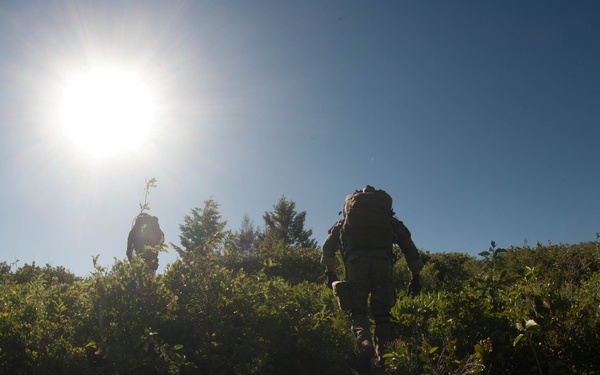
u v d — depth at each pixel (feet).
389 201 18.24
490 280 15.90
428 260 37.60
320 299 20.17
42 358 13.29
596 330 13.78
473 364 12.71
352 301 16.72
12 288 19.20
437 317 15.79
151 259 20.42
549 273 26.76
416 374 13.69
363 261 16.97
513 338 14.07
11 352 13.14
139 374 13.84
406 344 14.89
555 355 13.74
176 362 13.57
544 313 14.12
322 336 16.40
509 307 15.29
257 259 40.70
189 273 16.58
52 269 37.86
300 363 15.90
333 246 18.71
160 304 15.23
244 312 16.30
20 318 14.55
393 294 17.10
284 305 16.93
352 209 17.56
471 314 15.10
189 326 15.49
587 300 15.02
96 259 15.67
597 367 13.19
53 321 15.07
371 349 15.24
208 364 14.93
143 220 25.25
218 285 16.42
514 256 32.19
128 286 15.20
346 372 16.34
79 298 15.69
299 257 41.22
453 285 16.99
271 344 15.93
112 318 14.56
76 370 13.30
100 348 14.03
